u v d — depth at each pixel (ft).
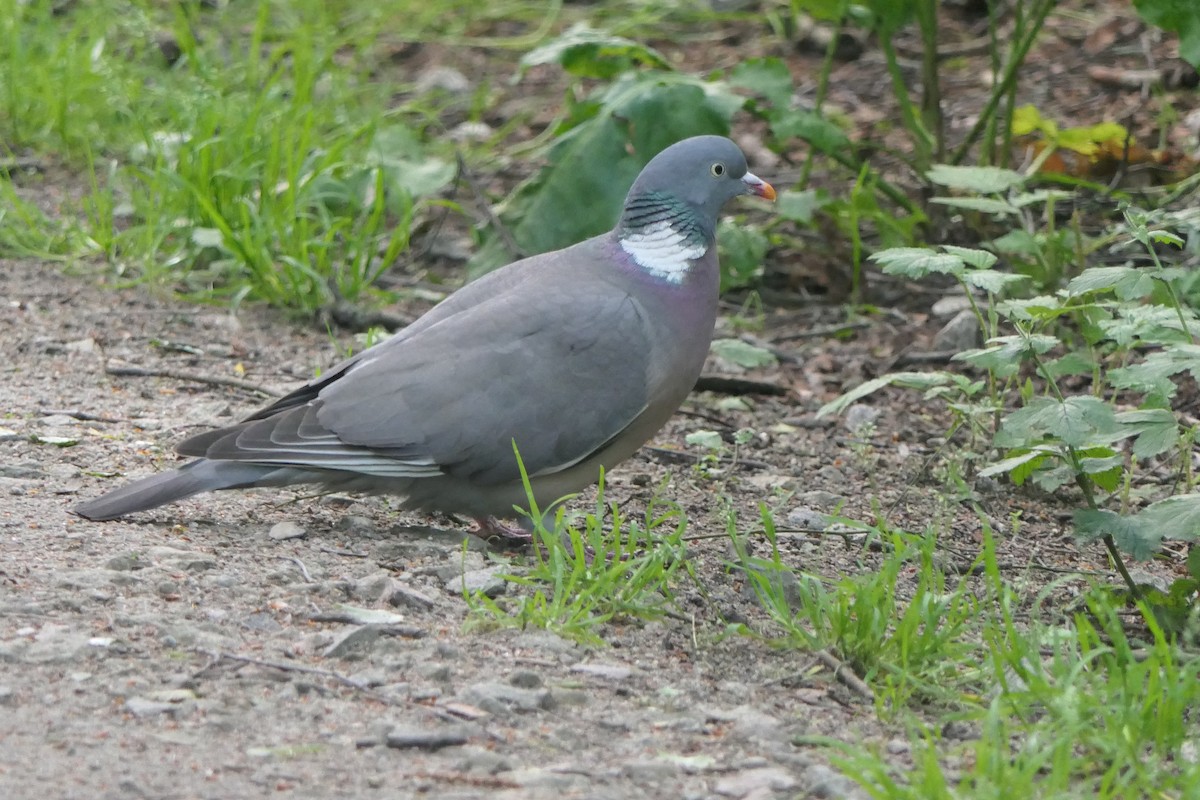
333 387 29.55
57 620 24.57
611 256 31.35
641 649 25.94
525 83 69.41
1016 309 30.09
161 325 45.16
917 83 64.44
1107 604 25.89
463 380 29.40
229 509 31.81
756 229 49.06
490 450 29.45
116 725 21.49
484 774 20.92
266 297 47.42
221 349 43.60
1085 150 52.24
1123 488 35.12
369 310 46.39
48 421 36.45
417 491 30.32
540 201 47.26
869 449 38.70
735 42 70.95
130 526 29.71
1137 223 29.66
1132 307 31.37
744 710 23.58
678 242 31.22
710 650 26.17
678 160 31.24
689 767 21.59
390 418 29.17
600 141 47.03
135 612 25.11
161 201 49.73
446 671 23.76
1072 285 29.30
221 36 69.51
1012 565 32.37
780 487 36.17
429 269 51.93
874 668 25.54
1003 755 21.58
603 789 20.71
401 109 62.59
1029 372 43.73
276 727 21.85
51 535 28.45
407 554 29.35
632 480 36.17
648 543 28.09
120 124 59.47
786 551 31.91
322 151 51.70
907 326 48.42
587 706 23.41
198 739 21.30
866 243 52.03
